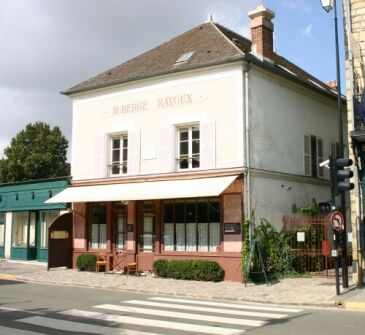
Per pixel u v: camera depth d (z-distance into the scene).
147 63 21.70
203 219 18.59
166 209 19.56
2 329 9.52
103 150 21.72
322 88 23.70
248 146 18.00
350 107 15.60
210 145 18.61
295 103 21.12
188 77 19.42
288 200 20.02
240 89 18.14
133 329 9.51
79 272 20.73
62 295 14.68
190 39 21.95
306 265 19.30
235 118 18.16
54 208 23.67
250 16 20.77
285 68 22.67
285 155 20.11
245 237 17.39
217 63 18.41
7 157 47.28
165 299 13.96
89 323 10.13
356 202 15.38
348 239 18.36
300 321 10.34
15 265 23.66
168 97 19.91
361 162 15.55
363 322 10.18
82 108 22.75
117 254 20.72
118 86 21.41
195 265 17.89
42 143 48.12
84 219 21.98
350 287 15.00
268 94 19.42
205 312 11.60
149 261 19.81
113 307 12.30
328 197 22.97
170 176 19.41
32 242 25.44
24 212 25.95
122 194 19.58
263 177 18.67
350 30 15.91
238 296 14.17
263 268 16.77
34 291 15.69
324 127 23.12
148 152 20.27
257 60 18.42
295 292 14.59
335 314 11.34
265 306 12.74
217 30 21.33
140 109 20.72
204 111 18.91
